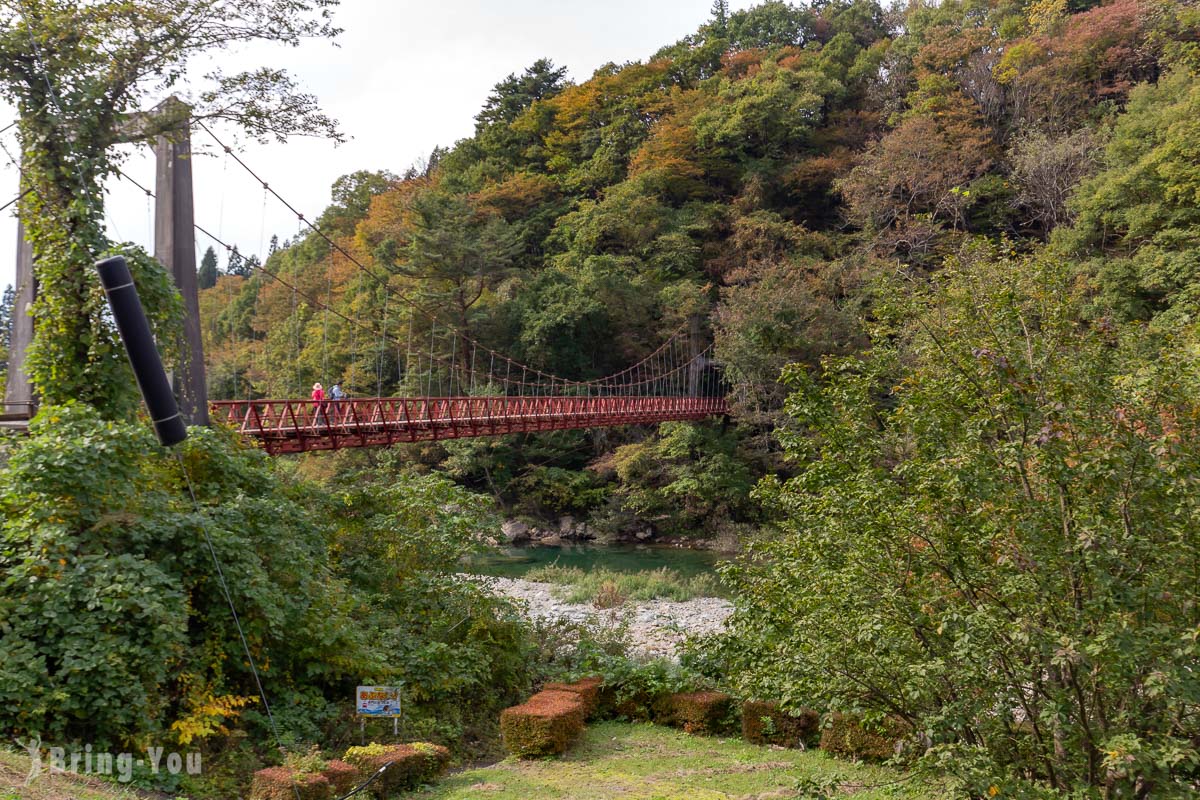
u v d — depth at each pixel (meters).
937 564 5.16
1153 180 28.19
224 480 8.30
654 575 23.14
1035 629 4.41
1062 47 43.69
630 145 52.72
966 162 40.56
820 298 33.78
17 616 5.42
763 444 35.03
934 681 5.00
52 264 8.12
